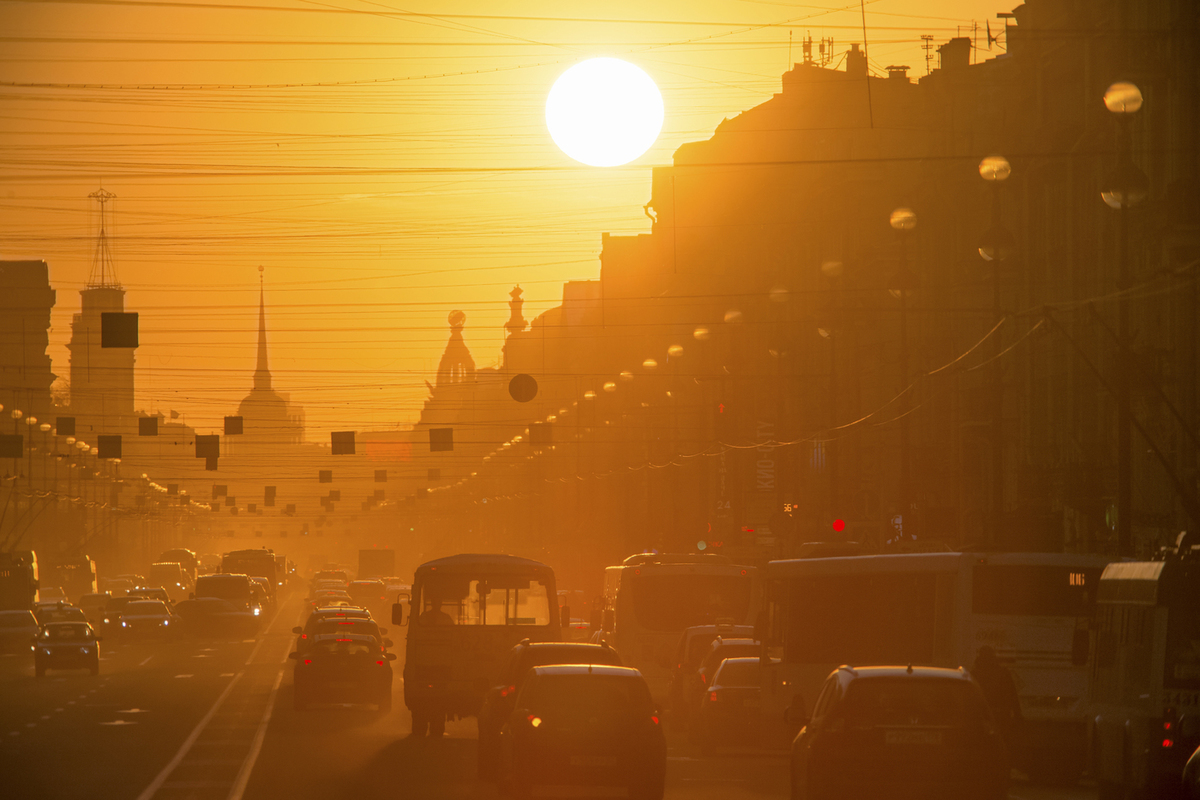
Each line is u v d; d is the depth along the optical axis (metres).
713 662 123.19
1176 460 154.50
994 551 103.62
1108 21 178.38
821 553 131.62
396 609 123.94
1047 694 98.69
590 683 75.94
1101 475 168.00
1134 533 160.25
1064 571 99.88
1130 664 79.00
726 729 112.00
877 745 63.94
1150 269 163.38
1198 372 153.50
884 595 103.50
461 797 79.50
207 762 97.81
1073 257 186.12
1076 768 98.81
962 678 65.75
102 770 92.50
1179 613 74.38
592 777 73.88
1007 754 64.50
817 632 105.56
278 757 101.75
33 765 95.38
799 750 69.31
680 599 155.88
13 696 161.88
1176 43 156.62
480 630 123.38
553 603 124.38
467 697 121.88
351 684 142.75
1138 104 113.00
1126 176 113.31
